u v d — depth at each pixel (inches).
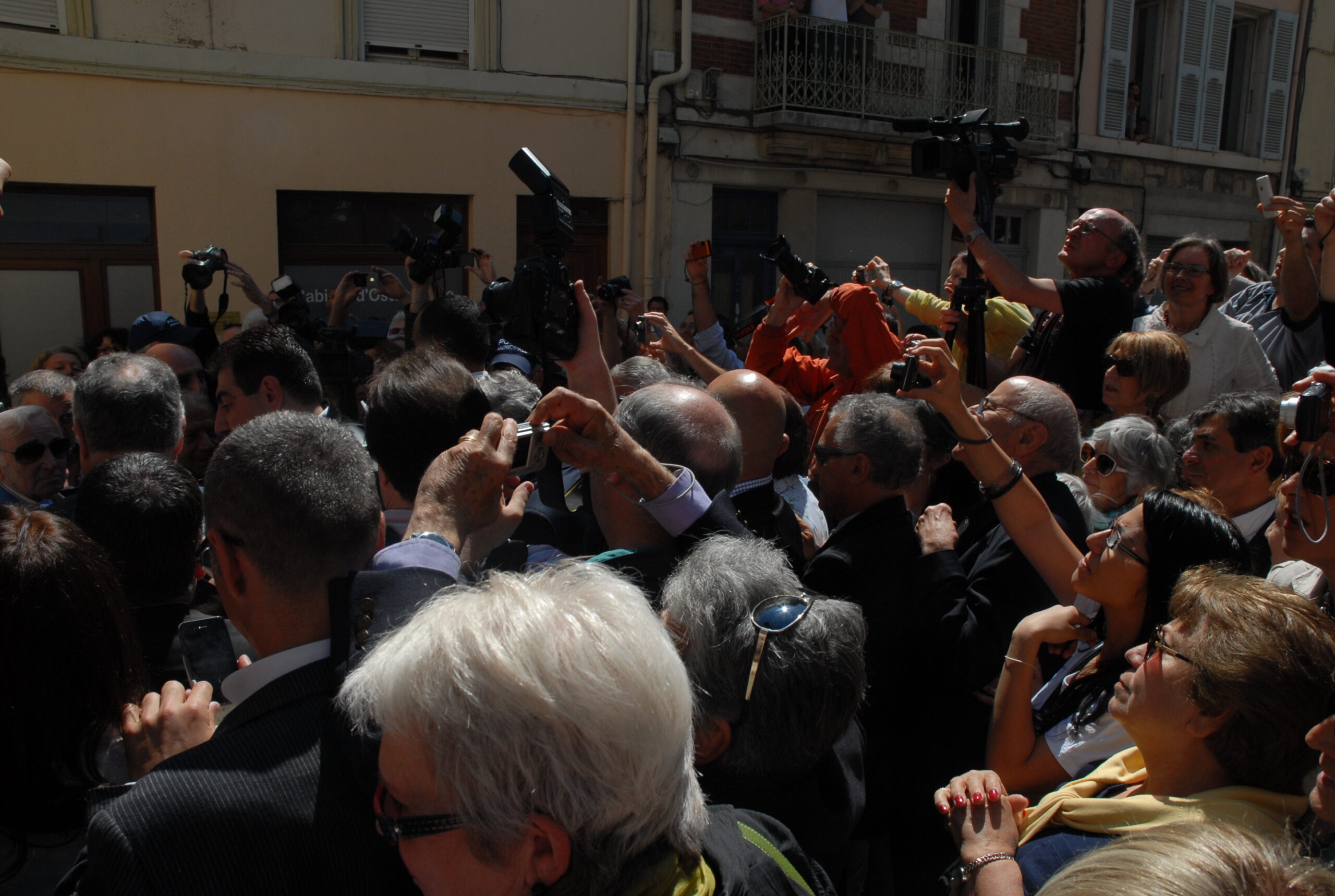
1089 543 67.6
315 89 292.2
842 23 347.3
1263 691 49.8
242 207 288.0
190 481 72.7
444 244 176.6
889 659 78.0
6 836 52.0
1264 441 92.0
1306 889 32.3
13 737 51.6
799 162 362.0
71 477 139.3
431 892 36.9
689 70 336.8
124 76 269.0
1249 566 65.1
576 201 337.4
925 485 99.4
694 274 168.7
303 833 40.4
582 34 325.4
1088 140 419.8
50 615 52.3
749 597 53.9
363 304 312.0
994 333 156.9
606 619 37.0
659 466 64.9
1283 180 475.8
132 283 284.8
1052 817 55.6
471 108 313.7
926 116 374.9
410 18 305.3
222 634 61.7
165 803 39.6
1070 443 91.1
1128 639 66.1
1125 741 63.1
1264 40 458.6
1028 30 399.2
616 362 150.9
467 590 40.1
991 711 76.7
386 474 75.4
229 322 289.1
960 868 56.0
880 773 77.4
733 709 52.0
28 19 259.4
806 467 123.3
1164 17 438.0
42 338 277.0
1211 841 33.7
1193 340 135.9
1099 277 126.1
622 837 36.0
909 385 77.0
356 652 44.1
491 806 34.6
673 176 343.9
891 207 396.2
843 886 68.6
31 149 261.9
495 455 55.3
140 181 275.3
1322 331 133.3
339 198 306.5
